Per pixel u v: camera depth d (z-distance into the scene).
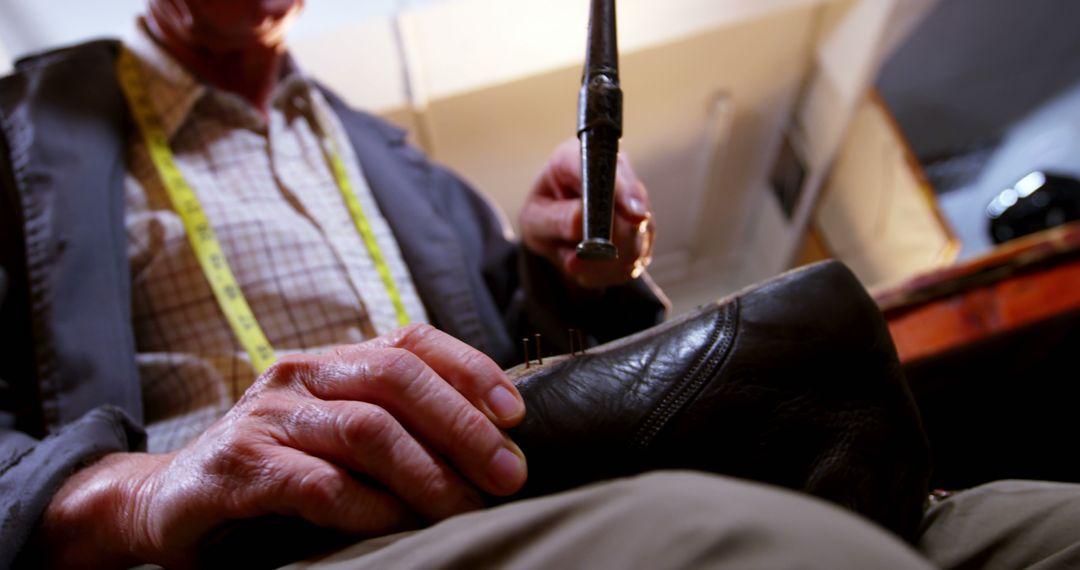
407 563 0.33
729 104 2.52
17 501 0.53
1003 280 1.16
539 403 0.45
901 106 2.68
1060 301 1.12
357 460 0.42
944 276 1.18
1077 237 1.14
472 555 0.30
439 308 0.92
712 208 3.10
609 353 0.47
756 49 2.37
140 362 0.77
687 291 3.49
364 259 0.90
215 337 0.79
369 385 0.44
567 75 2.17
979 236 2.79
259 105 1.02
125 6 1.68
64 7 1.64
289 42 1.91
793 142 2.71
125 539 0.49
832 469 0.45
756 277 3.31
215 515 0.43
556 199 0.91
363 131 1.07
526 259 0.97
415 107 2.11
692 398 0.44
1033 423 1.14
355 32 1.92
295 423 0.44
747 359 0.45
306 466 0.41
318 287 0.83
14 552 0.51
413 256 0.94
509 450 0.42
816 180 2.70
